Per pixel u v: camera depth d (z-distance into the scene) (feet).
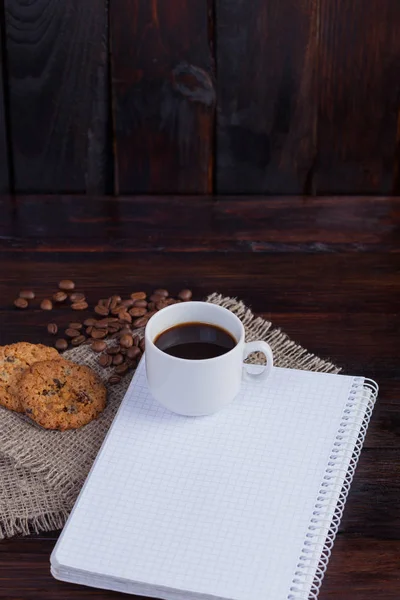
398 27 3.84
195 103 3.96
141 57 3.88
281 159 4.07
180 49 3.87
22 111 3.96
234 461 2.77
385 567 2.65
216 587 2.52
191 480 2.73
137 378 2.98
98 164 4.07
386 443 2.93
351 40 3.86
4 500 2.77
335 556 2.67
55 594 2.60
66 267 3.57
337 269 3.57
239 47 3.87
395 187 4.12
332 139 4.03
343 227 3.77
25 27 3.82
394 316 3.38
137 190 4.13
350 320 3.36
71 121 3.98
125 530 2.63
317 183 4.12
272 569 2.55
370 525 2.74
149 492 2.70
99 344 3.19
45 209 3.85
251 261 3.61
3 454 2.89
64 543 2.60
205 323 2.94
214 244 3.68
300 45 3.87
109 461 2.77
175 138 4.03
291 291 3.48
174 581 2.53
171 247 3.67
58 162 4.06
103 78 3.91
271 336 3.26
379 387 3.10
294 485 2.72
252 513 2.66
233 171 4.09
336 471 2.76
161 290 3.44
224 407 2.90
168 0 3.79
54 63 3.88
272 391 2.95
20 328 3.32
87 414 2.94
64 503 2.78
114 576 2.54
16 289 3.48
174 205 3.90
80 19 3.81
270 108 3.98
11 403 2.97
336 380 2.98
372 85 3.94
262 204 3.90
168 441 2.82
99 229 3.76
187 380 2.79
